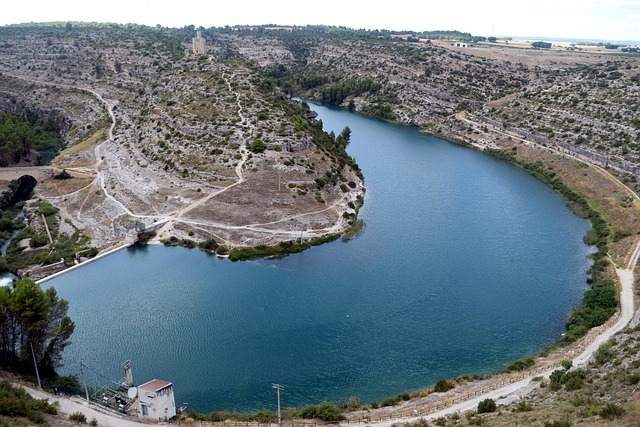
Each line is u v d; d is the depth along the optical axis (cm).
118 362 9206
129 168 19425
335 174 18425
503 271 12769
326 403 7750
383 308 11050
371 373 9000
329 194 17312
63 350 9294
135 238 14650
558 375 7750
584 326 9888
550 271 12788
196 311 10962
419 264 13188
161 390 7388
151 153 19750
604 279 11756
